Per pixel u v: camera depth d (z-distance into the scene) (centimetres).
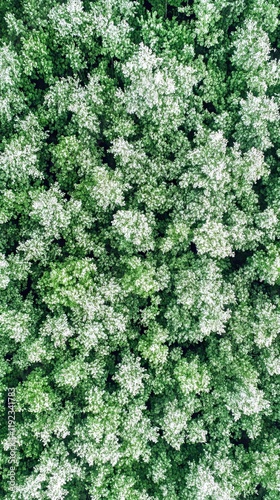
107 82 2362
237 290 2425
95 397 2183
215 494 2183
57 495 2106
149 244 2220
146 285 2109
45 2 2361
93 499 2202
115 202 2205
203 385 2186
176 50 2397
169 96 2169
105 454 2122
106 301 2362
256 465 2298
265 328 2262
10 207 2272
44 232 2259
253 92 2414
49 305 2233
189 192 2356
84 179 2384
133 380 2192
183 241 2323
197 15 2261
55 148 2292
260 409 2181
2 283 2155
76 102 2220
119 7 2308
